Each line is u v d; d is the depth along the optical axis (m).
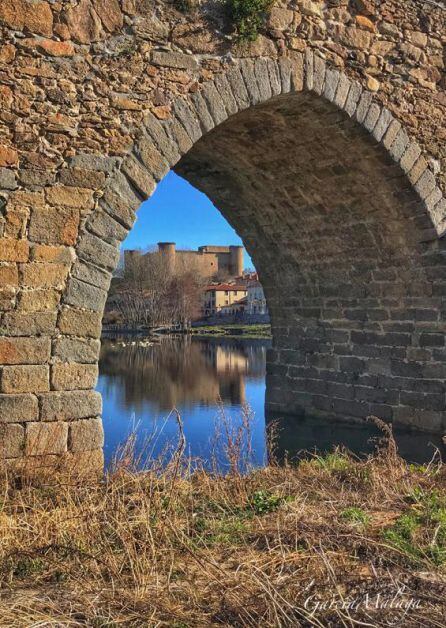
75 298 7.21
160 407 15.74
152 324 65.44
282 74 8.73
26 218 7.02
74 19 7.31
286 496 6.20
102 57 7.47
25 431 6.84
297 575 4.12
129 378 22.08
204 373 23.89
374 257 12.23
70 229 7.23
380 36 9.81
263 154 11.61
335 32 9.33
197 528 5.33
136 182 7.60
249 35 8.35
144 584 3.97
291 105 9.48
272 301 15.02
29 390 6.92
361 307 12.89
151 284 67.19
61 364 7.09
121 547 4.66
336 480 7.09
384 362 12.43
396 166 10.20
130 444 8.19
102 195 7.42
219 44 8.23
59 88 7.23
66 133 7.25
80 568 4.27
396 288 12.09
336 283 13.34
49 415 6.97
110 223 7.45
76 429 7.08
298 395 14.38
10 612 3.52
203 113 8.07
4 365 6.84
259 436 12.67
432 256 11.16
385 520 5.58
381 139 9.89
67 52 7.27
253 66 8.46
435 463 10.47
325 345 13.77
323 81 9.14
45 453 6.87
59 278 7.15
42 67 7.15
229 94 8.27
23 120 7.05
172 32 7.91
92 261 7.33
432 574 4.19
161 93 7.80
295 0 8.86
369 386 12.72
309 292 14.04
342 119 9.66
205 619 3.61
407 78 10.13
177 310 67.00
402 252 11.63
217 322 74.25
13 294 6.93
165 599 3.82
